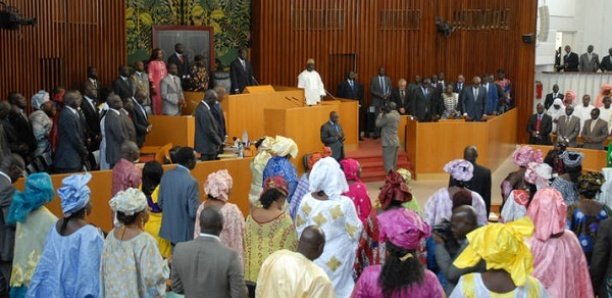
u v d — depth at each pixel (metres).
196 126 13.95
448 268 6.13
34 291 6.61
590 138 17.91
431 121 18.89
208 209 5.97
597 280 6.84
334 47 21.61
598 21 28.55
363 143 20.02
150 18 19.80
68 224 6.61
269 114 16.20
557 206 6.25
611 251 6.73
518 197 8.11
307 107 16.64
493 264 4.98
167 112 16.52
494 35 22.94
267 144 10.80
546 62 26.33
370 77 22.09
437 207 7.82
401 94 20.39
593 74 24.42
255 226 7.27
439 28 22.44
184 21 20.27
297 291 5.19
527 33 22.78
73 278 6.52
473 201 7.61
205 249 5.88
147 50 19.81
